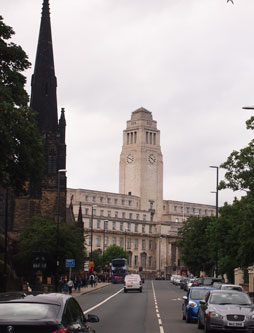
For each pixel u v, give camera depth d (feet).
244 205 177.58
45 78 373.81
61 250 277.85
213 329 95.50
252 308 97.96
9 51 140.87
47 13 379.76
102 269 593.01
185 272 630.33
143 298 229.45
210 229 245.45
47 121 369.30
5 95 124.16
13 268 281.54
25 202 357.00
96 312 150.20
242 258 183.42
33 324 43.60
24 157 128.77
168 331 102.32
